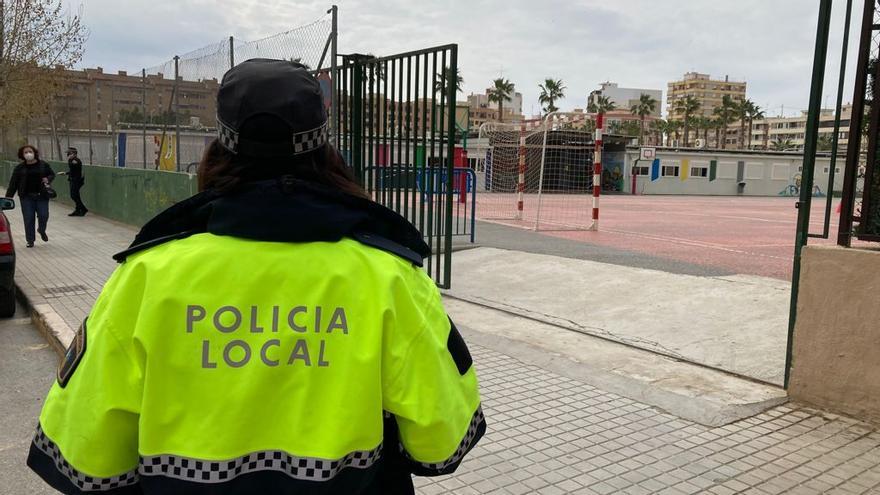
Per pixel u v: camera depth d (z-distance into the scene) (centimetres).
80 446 113
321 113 127
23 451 383
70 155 1705
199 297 113
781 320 581
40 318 664
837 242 418
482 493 317
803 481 329
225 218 117
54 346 592
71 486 117
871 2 397
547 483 327
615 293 705
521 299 716
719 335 558
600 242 1138
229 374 112
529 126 1534
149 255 118
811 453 359
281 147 122
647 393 443
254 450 113
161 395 111
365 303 118
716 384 457
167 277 114
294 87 122
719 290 679
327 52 788
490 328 608
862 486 324
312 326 115
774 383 458
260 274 115
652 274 760
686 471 340
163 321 111
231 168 125
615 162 4041
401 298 121
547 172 2052
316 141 126
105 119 1870
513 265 876
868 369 395
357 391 113
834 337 408
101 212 1709
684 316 613
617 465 346
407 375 119
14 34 1861
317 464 111
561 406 428
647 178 4112
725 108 8688
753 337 548
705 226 1581
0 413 442
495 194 2141
